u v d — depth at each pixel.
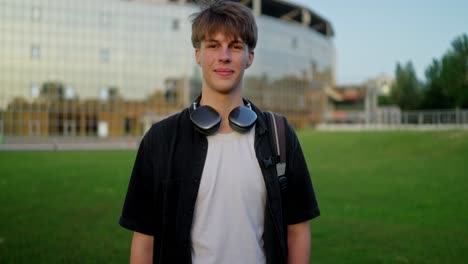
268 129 2.11
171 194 2.00
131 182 2.09
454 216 9.49
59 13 57.25
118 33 59.91
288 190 2.12
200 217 1.96
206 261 1.93
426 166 19.70
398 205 10.87
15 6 55.59
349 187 14.09
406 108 60.09
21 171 18.89
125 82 60.03
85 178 16.50
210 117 2.02
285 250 2.07
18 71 55.56
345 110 90.00
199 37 2.10
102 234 8.00
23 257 6.53
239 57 2.08
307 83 78.19
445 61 43.50
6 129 55.03
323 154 27.23
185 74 62.41
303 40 77.06
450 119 43.12
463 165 19.42
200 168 1.98
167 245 2.00
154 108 61.16
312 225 8.66
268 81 70.44
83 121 58.09
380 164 21.16
